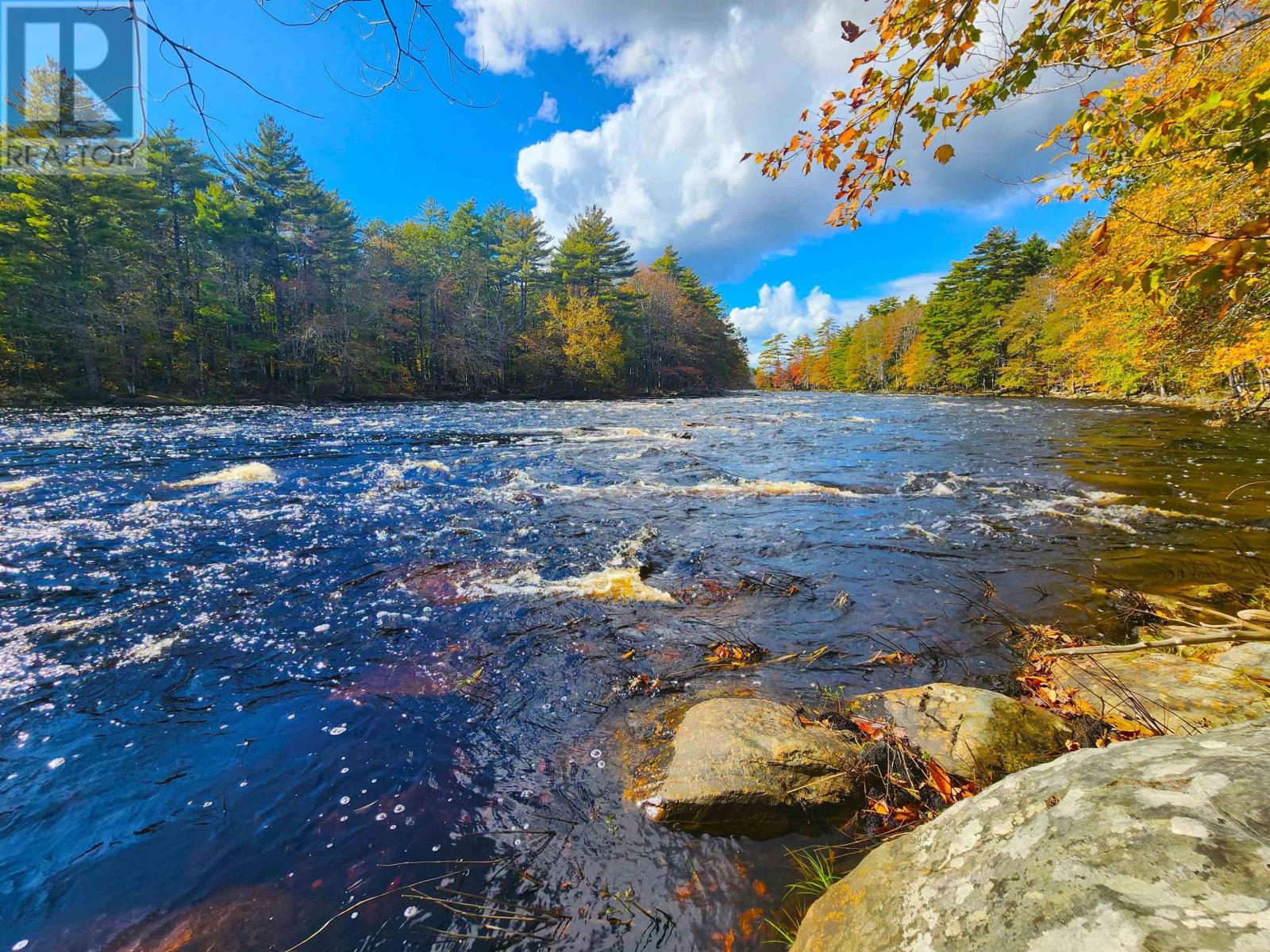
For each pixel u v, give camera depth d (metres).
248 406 25.62
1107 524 6.90
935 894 1.34
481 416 22.72
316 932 1.94
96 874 2.14
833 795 2.46
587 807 2.50
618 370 47.81
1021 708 2.99
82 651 3.78
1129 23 1.75
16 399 21.86
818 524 7.06
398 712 3.20
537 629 4.23
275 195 32.47
